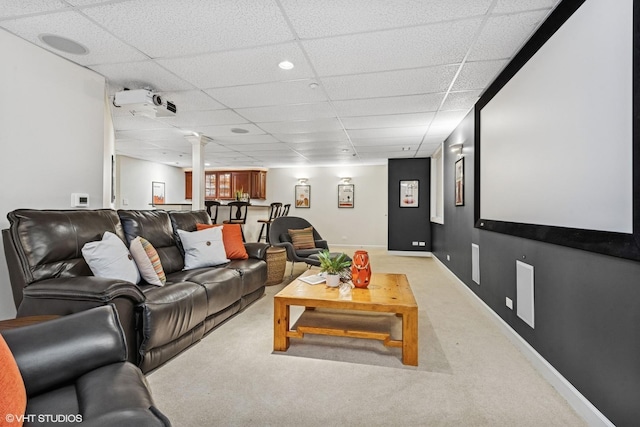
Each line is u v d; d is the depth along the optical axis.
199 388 1.80
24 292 1.70
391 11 1.83
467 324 2.84
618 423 1.38
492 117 2.87
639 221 1.24
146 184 7.85
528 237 2.14
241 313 3.10
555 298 1.88
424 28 2.01
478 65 2.53
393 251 7.24
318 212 8.90
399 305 2.11
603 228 1.44
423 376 1.95
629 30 1.29
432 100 3.34
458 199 4.28
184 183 9.38
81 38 2.15
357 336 2.22
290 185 9.05
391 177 7.27
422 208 7.10
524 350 2.25
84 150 2.63
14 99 2.15
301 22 1.94
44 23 1.98
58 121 2.43
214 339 2.47
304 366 2.06
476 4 1.78
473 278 3.56
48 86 2.35
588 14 1.54
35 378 1.00
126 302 1.76
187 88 3.05
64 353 1.07
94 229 2.20
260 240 6.86
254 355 2.21
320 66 2.55
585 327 1.60
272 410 1.61
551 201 1.88
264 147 5.96
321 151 6.38
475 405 1.67
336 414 1.58
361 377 1.93
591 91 1.53
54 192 2.41
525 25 1.99
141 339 1.88
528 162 2.17
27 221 1.84
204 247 3.18
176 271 2.99
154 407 0.88
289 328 2.52
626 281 1.34
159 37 2.13
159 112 3.21
